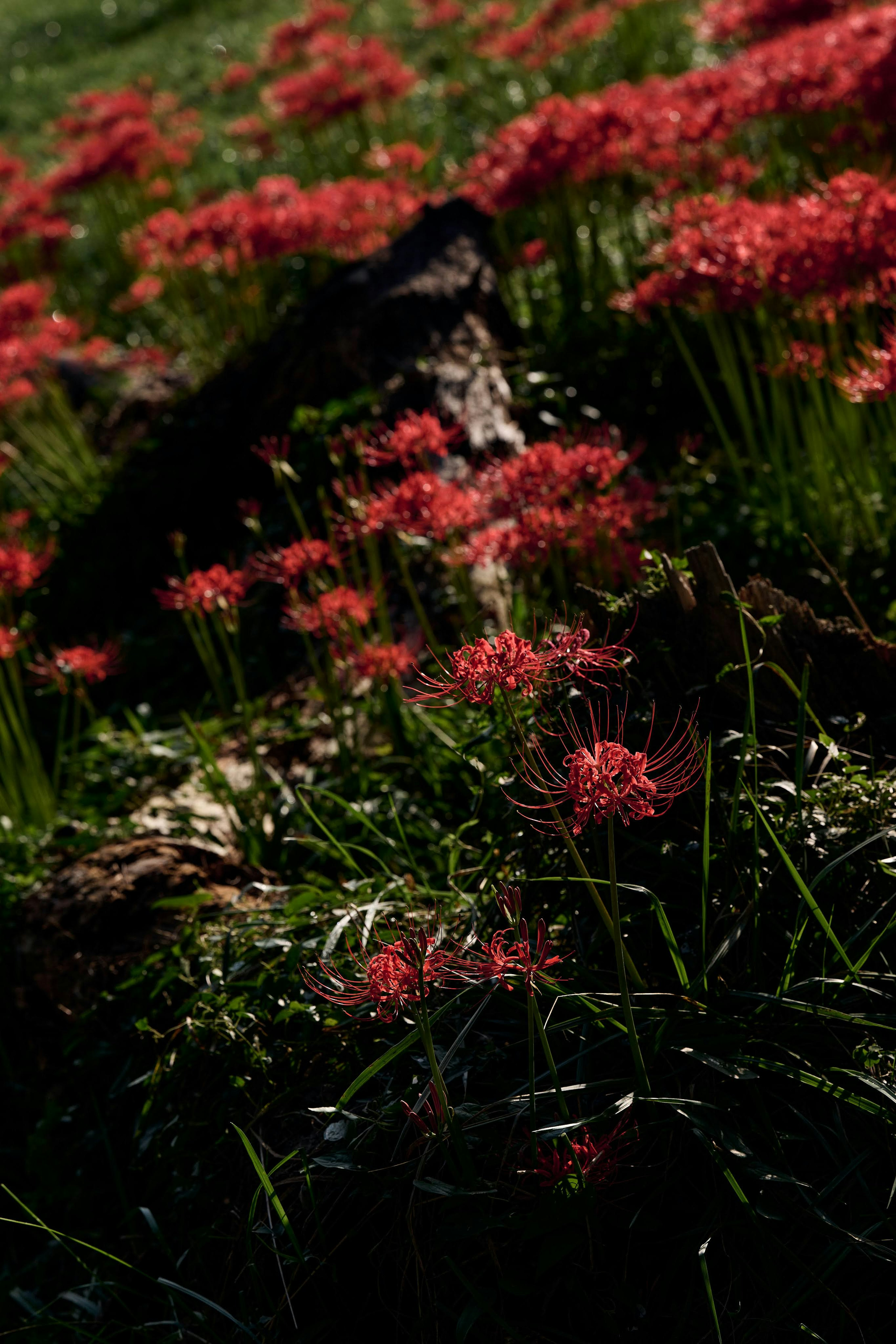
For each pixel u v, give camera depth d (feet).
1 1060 11.09
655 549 11.10
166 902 9.66
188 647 17.28
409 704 11.78
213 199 32.42
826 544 13.98
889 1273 5.79
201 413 21.16
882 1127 6.01
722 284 13.03
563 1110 5.73
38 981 10.71
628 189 25.09
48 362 26.55
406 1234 6.30
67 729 16.97
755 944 6.44
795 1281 5.70
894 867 6.84
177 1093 8.35
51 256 34.55
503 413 18.10
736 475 16.34
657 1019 6.23
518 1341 5.65
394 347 18.89
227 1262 7.20
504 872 8.39
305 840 9.55
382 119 35.22
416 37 47.37
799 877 6.04
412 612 14.75
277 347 20.45
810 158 21.76
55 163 52.21
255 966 8.54
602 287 22.50
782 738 7.83
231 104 49.73
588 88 35.47
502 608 13.79
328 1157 6.44
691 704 7.95
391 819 10.60
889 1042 6.30
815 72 18.92
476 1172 6.02
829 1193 5.78
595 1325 5.87
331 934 7.61
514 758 7.81
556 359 20.38
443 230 21.61
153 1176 8.16
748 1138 6.09
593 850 7.45
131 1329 7.28
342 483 13.62
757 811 6.41
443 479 16.10
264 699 14.90
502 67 39.93
